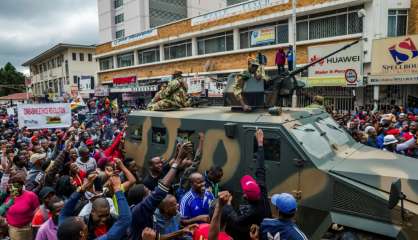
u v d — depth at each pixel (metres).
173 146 6.70
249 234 4.09
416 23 17.81
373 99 18.34
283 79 6.80
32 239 5.32
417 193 4.32
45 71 65.38
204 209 4.93
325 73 18.25
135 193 4.36
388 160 5.20
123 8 50.81
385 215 4.29
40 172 6.98
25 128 13.20
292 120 5.53
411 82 16.11
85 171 6.23
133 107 27.64
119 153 8.27
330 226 4.72
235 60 26.17
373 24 18.27
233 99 6.66
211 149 6.02
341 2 19.06
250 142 5.49
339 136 6.36
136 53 36.91
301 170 4.94
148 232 3.18
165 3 50.03
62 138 7.89
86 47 52.75
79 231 3.10
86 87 38.28
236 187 5.63
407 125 10.11
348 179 4.64
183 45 31.33
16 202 5.38
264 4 23.31
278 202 3.68
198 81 20.75
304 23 21.67
